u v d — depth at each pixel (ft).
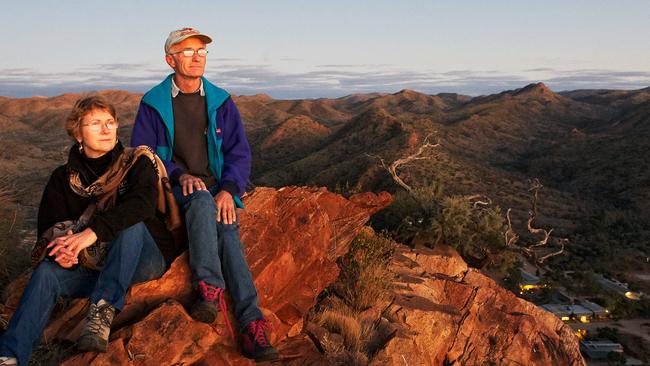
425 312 23.98
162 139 12.85
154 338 10.53
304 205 16.94
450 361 24.80
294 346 15.42
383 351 18.06
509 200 355.15
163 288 11.68
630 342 193.67
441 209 52.65
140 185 10.63
